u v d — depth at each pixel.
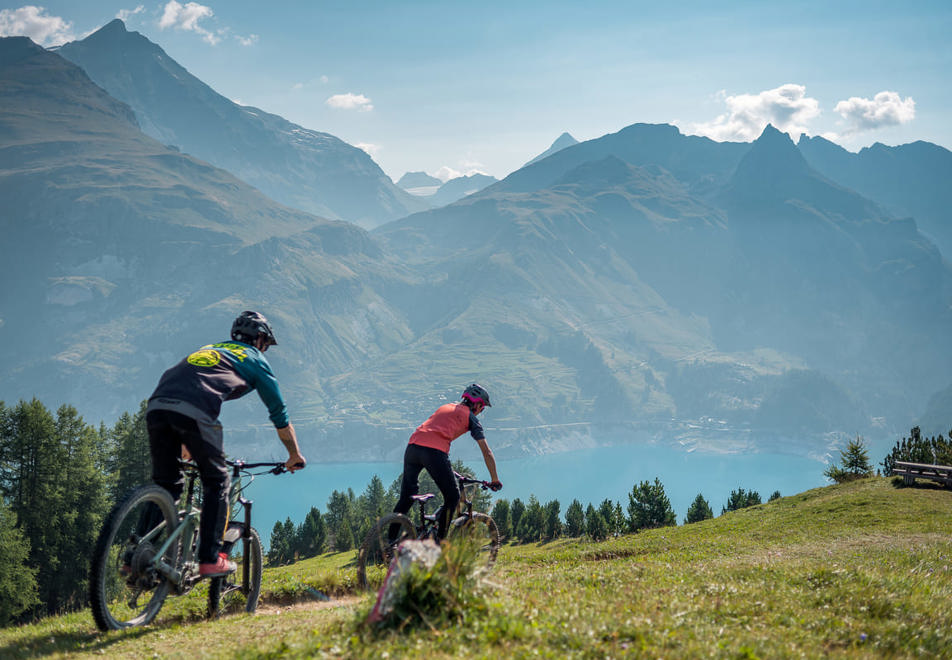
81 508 61.91
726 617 5.83
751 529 29.45
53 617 9.07
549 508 110.31
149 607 6.48
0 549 47.97
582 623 5.00
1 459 58.34
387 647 4.38
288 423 6.52
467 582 5.35
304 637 5.04
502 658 4.19
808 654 4.77
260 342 6.75
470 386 8.67
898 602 6.43
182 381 5.84
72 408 61.66
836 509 31.27
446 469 8.08
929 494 31.67
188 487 6.40
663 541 25.31
